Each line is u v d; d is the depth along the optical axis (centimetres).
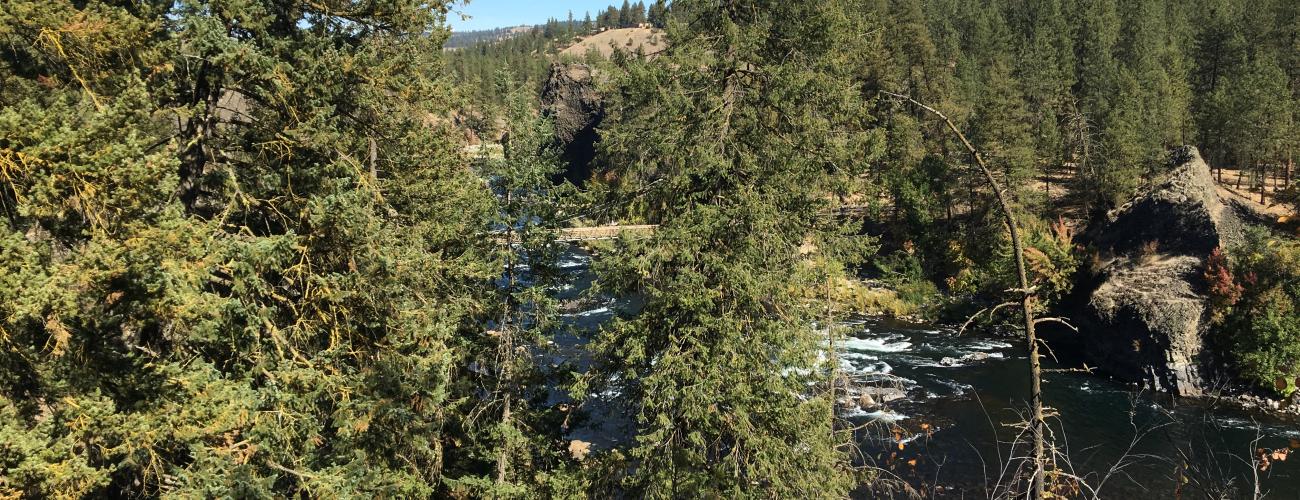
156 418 839
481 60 14912
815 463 1320
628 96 1363
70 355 804
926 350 3606
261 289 998
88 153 772
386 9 1212
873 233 5794
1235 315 2914
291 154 1115
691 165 1305
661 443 1313
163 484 927
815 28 1249
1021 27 8869
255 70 1032
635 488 1396
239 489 872
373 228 1088
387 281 1154
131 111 841
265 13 1073
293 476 1048
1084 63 7319
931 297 4703
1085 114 5922
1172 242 3459
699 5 1355
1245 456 2100
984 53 7700
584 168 9669
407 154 1369
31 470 703
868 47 1459
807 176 1330
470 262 1532
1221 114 5500
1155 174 5225
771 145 1334
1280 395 2717
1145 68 6519
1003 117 4962
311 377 1038
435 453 1434
